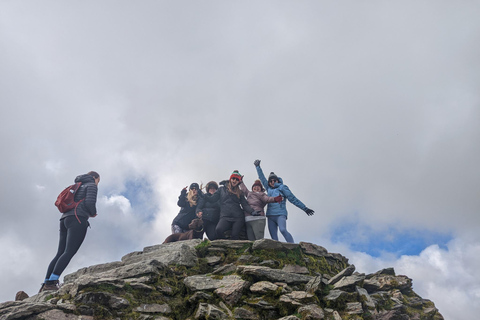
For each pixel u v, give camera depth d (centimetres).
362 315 794
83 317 680
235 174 1034
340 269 1005
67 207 877
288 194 1043
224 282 802
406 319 866
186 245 905
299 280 823
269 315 738
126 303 725
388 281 983
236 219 1009
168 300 783
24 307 671
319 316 720
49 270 870
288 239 995
